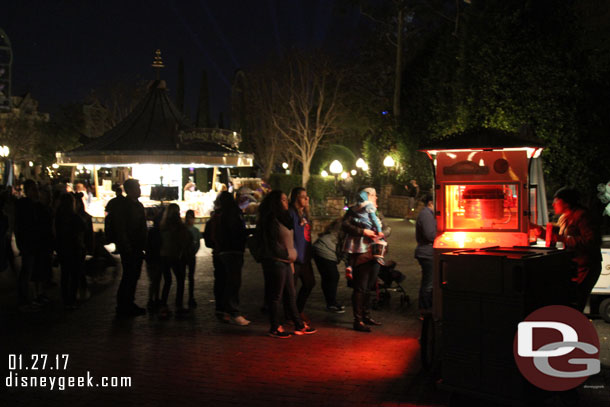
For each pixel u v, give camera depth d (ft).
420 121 92.73
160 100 78.18
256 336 24.09
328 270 28.35
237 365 20.20
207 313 28.40
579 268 21.22
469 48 66.74
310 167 155.02
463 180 23.13
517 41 56.49
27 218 28.71
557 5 55.93
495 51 58.49
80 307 29.71
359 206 24.93
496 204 23.12
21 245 28.86
